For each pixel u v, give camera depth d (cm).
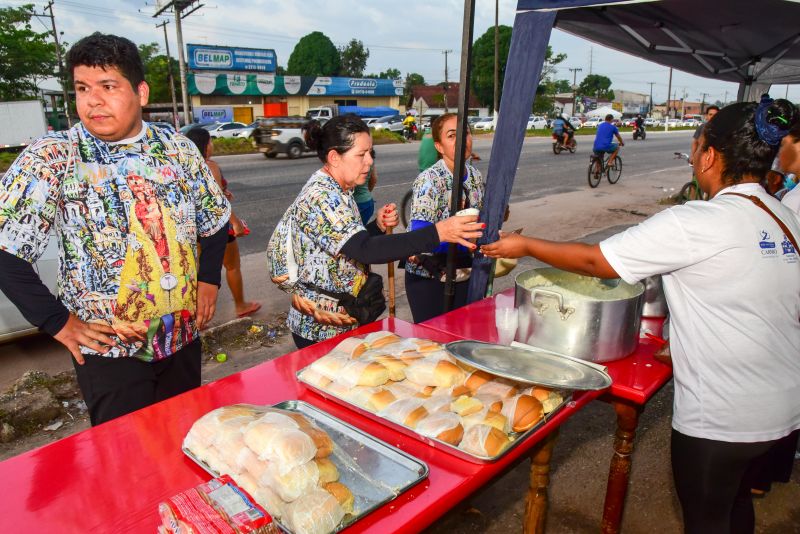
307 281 226
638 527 250
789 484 281
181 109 4641
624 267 161
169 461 138
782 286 153
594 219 895
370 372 162
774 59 511
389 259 194
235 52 4281
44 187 167
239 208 963
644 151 2367
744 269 151
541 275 224
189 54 4131
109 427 152
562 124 2088
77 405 343
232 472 125
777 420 158
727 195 159
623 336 192
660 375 186
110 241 178
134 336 185
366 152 212
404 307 503
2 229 163
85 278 178
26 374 356
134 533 113
